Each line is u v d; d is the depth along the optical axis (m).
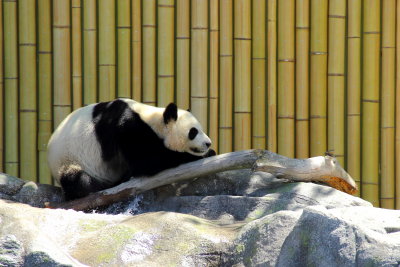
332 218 7.09
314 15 12.91
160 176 10.12
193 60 12.91
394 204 13.09
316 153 13.07
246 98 12.99
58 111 12.98
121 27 12.88
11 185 10.41
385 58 12.92
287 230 7.52
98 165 10.45
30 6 12.85
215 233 8.00
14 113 12.99
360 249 6.81
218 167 9.95
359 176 13.13
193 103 12.97
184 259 7.62
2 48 12.98
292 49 12.96
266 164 9.77
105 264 7.54
